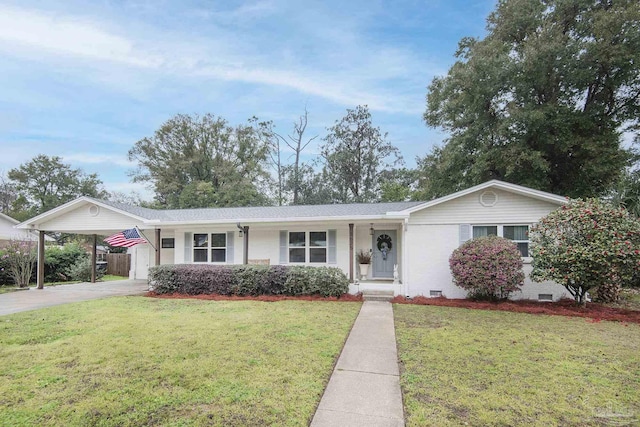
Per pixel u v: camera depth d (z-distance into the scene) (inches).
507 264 362.0
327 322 290.2
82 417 134.8
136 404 144.9
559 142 579.2
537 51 560.1
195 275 459.2
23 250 615.2
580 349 219.8
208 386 161.3
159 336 244.8
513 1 641.6
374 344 231.6
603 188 612.1
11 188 1574.8
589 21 585.0
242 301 406.6
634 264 313.4
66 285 596.4
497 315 325.7
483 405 144.9
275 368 183.8
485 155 614.9
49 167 1566.2
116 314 325.1
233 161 1412.4
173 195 1358.3
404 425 129.6
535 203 410.6
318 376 173.8
